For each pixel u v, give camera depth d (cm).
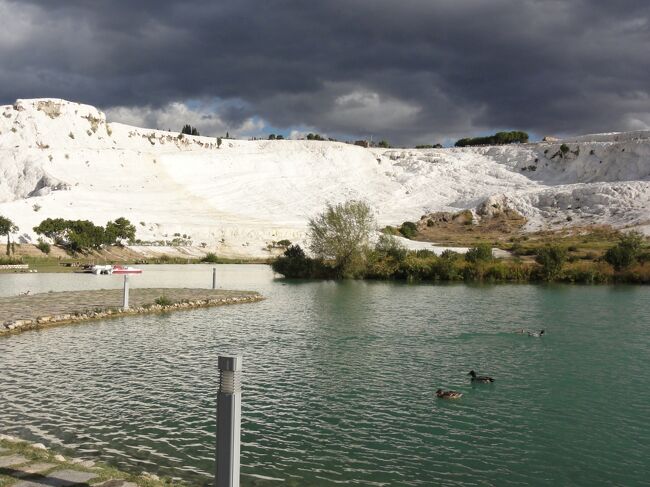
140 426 1691
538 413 1873
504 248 10050
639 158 16538
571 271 6675
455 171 19238
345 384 2177
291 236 13038
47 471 1195
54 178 15588
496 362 2555
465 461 1492
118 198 14862
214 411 1834
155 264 10188
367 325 3472
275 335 3127
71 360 2498
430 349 2808
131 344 2847
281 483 1341
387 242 7675
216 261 10719
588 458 1522
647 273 6462
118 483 1154
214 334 3134
